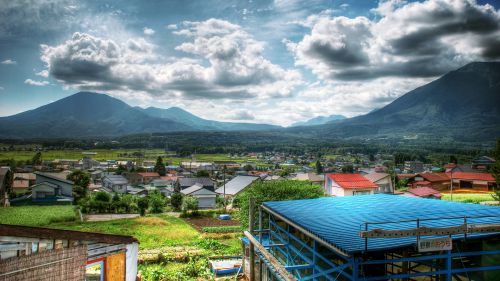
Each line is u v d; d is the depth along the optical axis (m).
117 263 15.40
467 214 14.77
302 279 14.41
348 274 11.00
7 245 11.80
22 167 124.38
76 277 11.25
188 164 159.75
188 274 23.34
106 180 96.50
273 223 18.33
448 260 11.22
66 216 50.16
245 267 22.08
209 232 42.34
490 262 11.97
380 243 10.49
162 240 37.28
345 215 15.05
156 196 69.38
